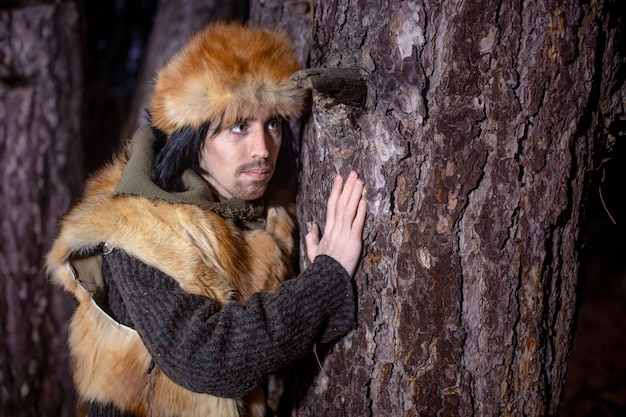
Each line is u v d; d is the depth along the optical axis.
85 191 1.80
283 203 1.83
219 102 1.50
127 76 5.32
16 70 3.00
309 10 2.38
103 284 1.66
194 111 1.54
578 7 1.41
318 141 1.67
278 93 1.54
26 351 3.05
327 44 1.62
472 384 1.57
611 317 4.91
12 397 3.04
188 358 1.45
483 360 1.55
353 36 1.54
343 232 1.59
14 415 3.05
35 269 3.06
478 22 1.41
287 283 1.56
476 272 1.52
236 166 1.60
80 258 1.64
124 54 5.33
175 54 1.68
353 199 1.57
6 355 3.03
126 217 1.55
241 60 1.50
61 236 1.63
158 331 1.47
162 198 1.57
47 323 3.08
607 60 1.51
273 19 2.46
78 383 1.73
